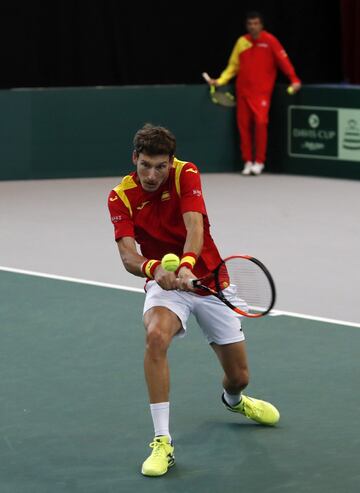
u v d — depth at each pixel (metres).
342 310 10.37
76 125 19.06
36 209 16.34
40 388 8.05
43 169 19.05
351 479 6.35
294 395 7.86
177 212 6.59
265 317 10.01
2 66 20.33
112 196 6.64
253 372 8.40
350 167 18.98
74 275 11.93
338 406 7.62
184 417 7.41
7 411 7.55
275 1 21.97
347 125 18.88
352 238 14.07
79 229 14.80
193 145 19.67
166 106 19.41
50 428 7.23
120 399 7.79
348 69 21.80
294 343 9.18
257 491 6.18
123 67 21.12
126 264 6.47
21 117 18.72
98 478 6.39
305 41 22.28
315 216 15.70
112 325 9.77
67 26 20.69
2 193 17.77
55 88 18.84
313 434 7.07
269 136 20.02
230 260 6.59
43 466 6.58
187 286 6.23
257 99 19.30
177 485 6.28
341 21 21.94
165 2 21.23
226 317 6.67
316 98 19.19
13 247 13.61
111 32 21.00
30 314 10.15
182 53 21.58
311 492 6.17
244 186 18.48
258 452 6.78
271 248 13.47
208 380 8.20
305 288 11.32
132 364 8.62
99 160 19.31
